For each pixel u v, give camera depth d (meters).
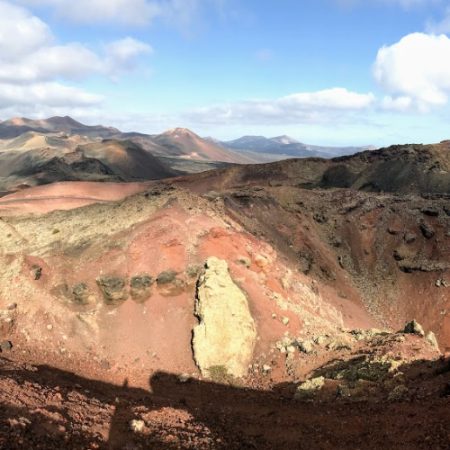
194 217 55.34
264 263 56.00
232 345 43.72
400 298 79.94
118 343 45.41
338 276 80.25
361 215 91.62
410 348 41.22
